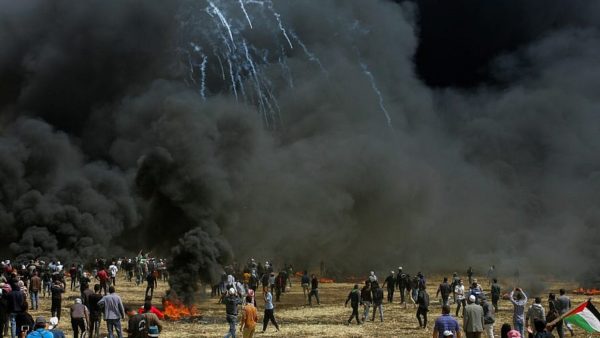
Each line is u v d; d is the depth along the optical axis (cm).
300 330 2750
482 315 1870
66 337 2430
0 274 4131
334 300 4175
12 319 2059
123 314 2058
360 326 2898
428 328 2825
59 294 2636
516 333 1351
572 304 3872
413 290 3875
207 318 3200
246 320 2114
